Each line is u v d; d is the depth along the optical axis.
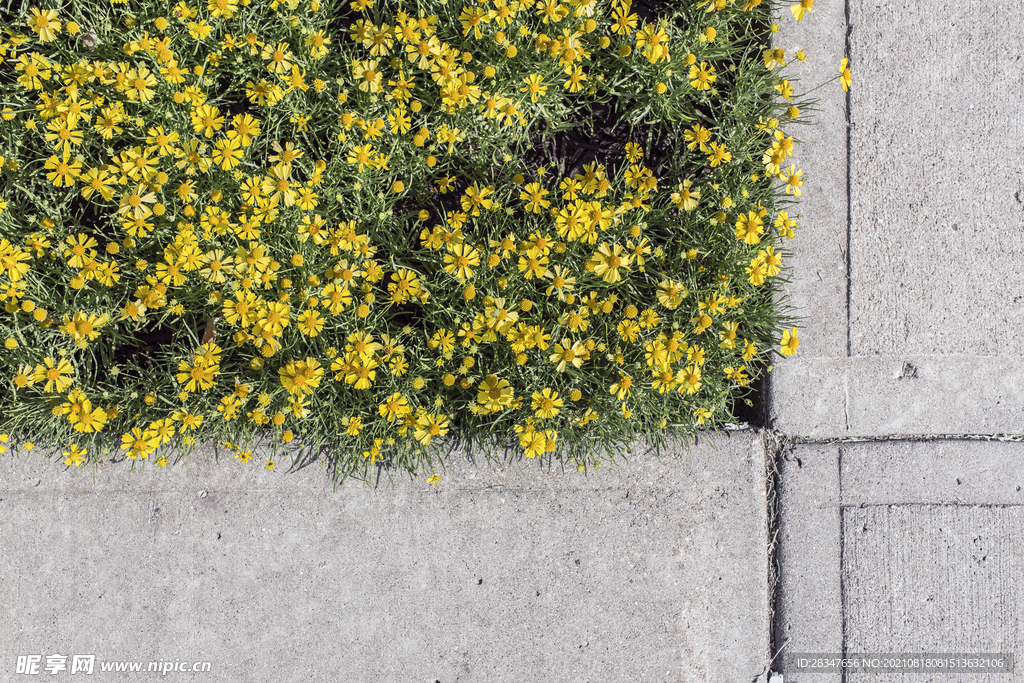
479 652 2.97
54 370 2.48
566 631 2.98
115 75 2.51
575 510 3.00
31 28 2.68
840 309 3.10
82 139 2.56
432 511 2.98
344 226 2.57
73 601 2.91
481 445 2.83
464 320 2.69
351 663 2.94
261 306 2.49
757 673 3.01
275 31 2.71
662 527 3.00
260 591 2.94
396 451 2.87
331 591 2.95
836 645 3.04
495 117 2.68
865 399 3.09
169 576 2.93
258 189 2.48
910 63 3.16
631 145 2.67
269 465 2.74
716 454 3.01
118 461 2.92
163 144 2.47
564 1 2.67
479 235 2.81
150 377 2.68
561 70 2.75
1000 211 3.18
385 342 2.55
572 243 2.68
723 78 3.02
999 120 3.15
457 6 2.75
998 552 3.10
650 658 2.98
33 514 2.92
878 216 3.13
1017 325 3.15
